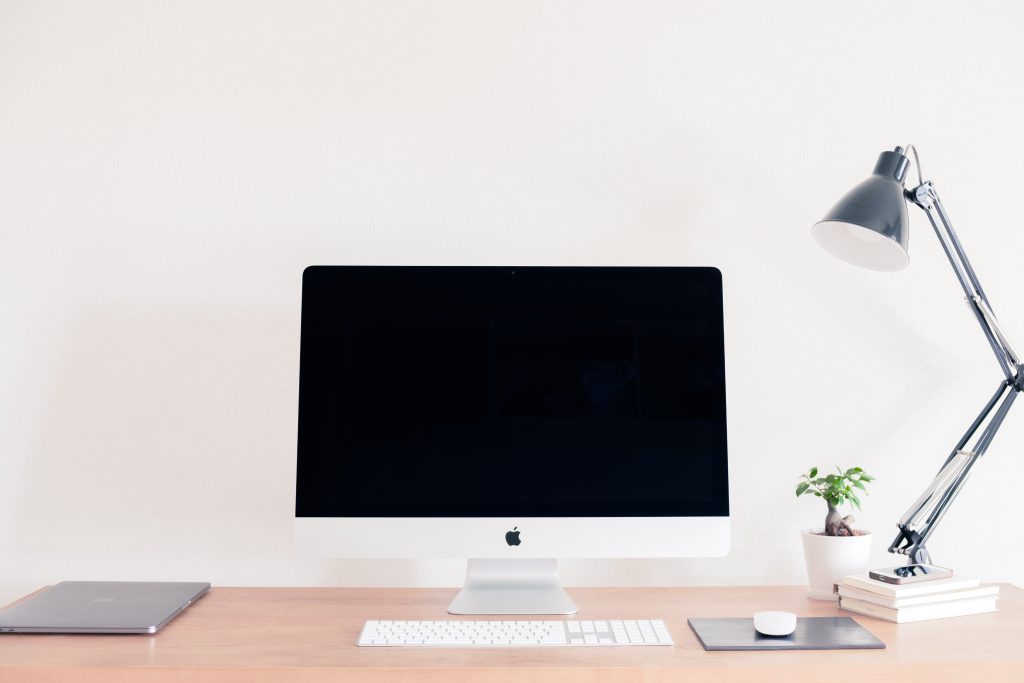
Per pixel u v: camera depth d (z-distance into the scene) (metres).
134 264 1.62
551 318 1.40
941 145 1.70
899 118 1.70
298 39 1.67
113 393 1.60
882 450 1.65
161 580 1.58
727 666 1.07
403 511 1.35
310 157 1.65
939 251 1.68
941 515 1.43
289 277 1.63
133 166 1.63
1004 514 1.64
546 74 1.68
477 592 1.39
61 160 1.63
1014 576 1.63
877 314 1.67
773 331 1.66
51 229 1.62
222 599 1.44
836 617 1.31
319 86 1.66
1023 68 1.71
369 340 1.38
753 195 1.68
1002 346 1.47
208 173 1.64
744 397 1.65
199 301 1.62
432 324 1.39
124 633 1.21
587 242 1.66
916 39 1.71
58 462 1.59
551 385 1.38
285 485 1.60
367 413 1.37
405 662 1.08
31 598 1.38
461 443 1.36
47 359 1.60
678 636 1.21
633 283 1.41
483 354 1.39
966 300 1.49
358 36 1.67
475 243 1.65
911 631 1.23
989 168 1.70
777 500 1.63
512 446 1.37
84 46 1.65
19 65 1.64
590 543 1.35
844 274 1.67
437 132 1.66
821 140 1.69
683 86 1.69
